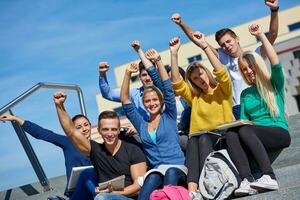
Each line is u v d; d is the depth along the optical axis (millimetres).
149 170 4359
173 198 3676
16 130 5941
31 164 5980
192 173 3953
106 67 5387
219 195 3713
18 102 5773
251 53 4277
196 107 4473
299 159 4082
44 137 5078
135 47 5082
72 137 4395
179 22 4988
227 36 5055
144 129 4434
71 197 4535
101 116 4352
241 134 3879
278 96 4227
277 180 3918
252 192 3666
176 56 4562
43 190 6012
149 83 5145
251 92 4332
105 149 4402
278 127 4098
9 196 6219
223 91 4379
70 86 6391
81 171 4512
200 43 4363
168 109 4418
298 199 3418
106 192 4070
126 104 4547
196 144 4090
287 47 22953
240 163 3791
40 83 6000
